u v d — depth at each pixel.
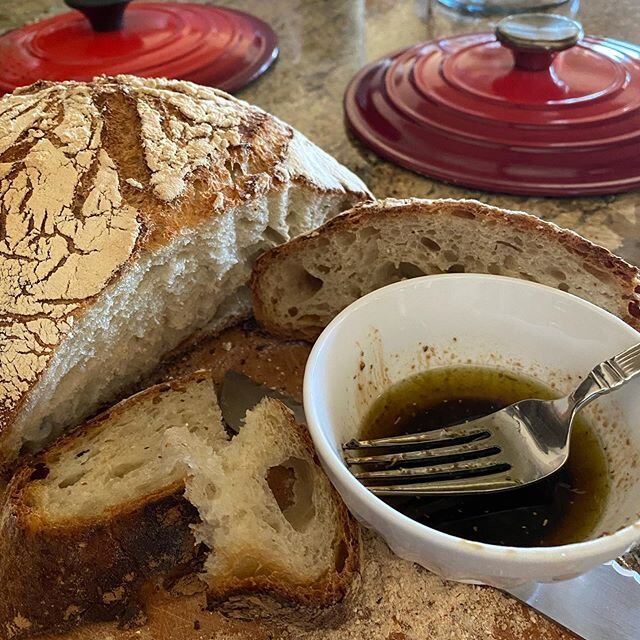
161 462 0.25
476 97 0.39
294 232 0.32
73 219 0.27
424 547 0.19
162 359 0.32
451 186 0.36
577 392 0.23
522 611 0.22
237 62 0.47
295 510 0.25
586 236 0.33
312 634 0.22
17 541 0.22
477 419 0.25
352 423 0.25
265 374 0.31
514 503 0.23
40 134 0.29
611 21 0.54
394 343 0.27
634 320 0.27
